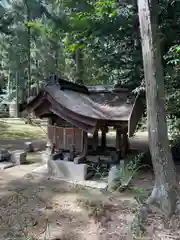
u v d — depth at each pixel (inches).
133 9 255.6
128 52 276.4
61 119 242.4
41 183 213.6
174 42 244.5
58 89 230.1
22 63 716.7
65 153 247.3
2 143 390.6
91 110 213.5
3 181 218.4
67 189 199.8
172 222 146.8
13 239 127.1
